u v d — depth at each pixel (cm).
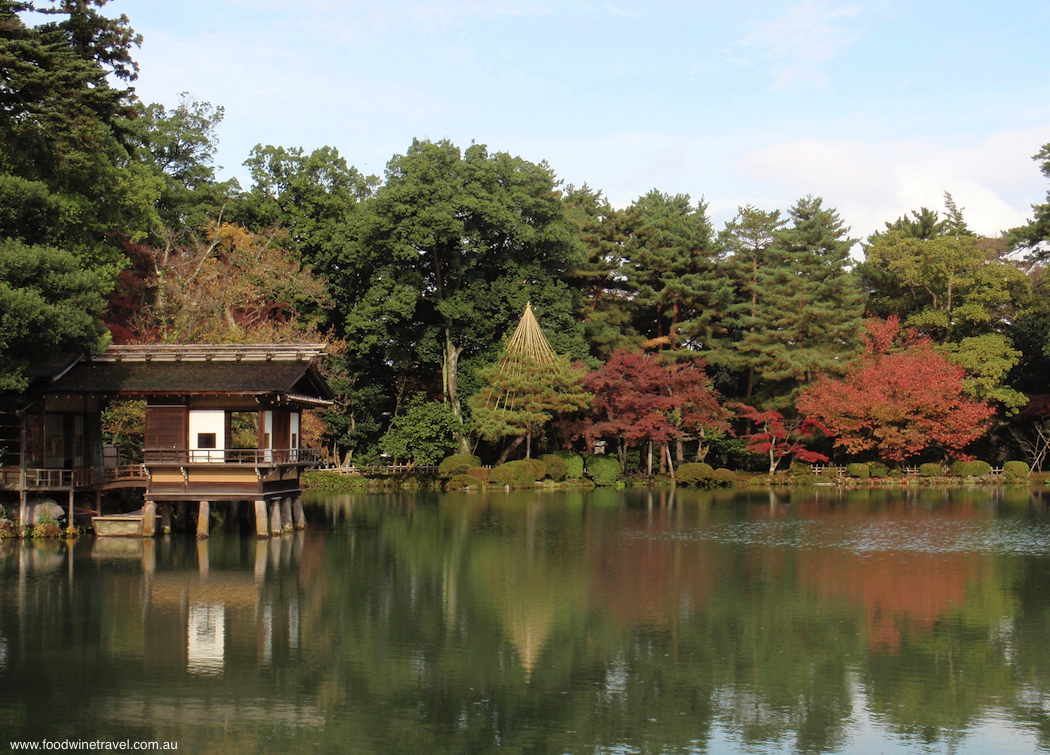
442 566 2906
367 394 6344
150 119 6762
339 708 1623
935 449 7056
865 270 7912
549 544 3409
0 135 3434
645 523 4094
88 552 3098
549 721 1573
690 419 6500
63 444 3544
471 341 6700
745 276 7294
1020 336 7025
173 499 3378
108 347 3488
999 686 1752
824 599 2452
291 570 2802
